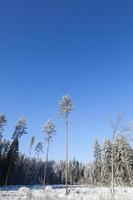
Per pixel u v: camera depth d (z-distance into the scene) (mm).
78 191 29766
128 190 20766
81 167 62031
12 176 79438
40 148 104188
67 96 53906
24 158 96625
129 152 36594
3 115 68500
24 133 70750
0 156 69438
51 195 20344
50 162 113125
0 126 67875
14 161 70062
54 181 106188
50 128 67500
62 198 21547
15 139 70188
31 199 20000
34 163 100250
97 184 20984
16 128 70500
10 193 35469
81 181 21859
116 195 19859
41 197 19672
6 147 72500
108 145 55094
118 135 22344
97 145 65812
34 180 94812
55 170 108812
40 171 103500
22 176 86688
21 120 70875
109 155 52562
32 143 103750
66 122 51781
